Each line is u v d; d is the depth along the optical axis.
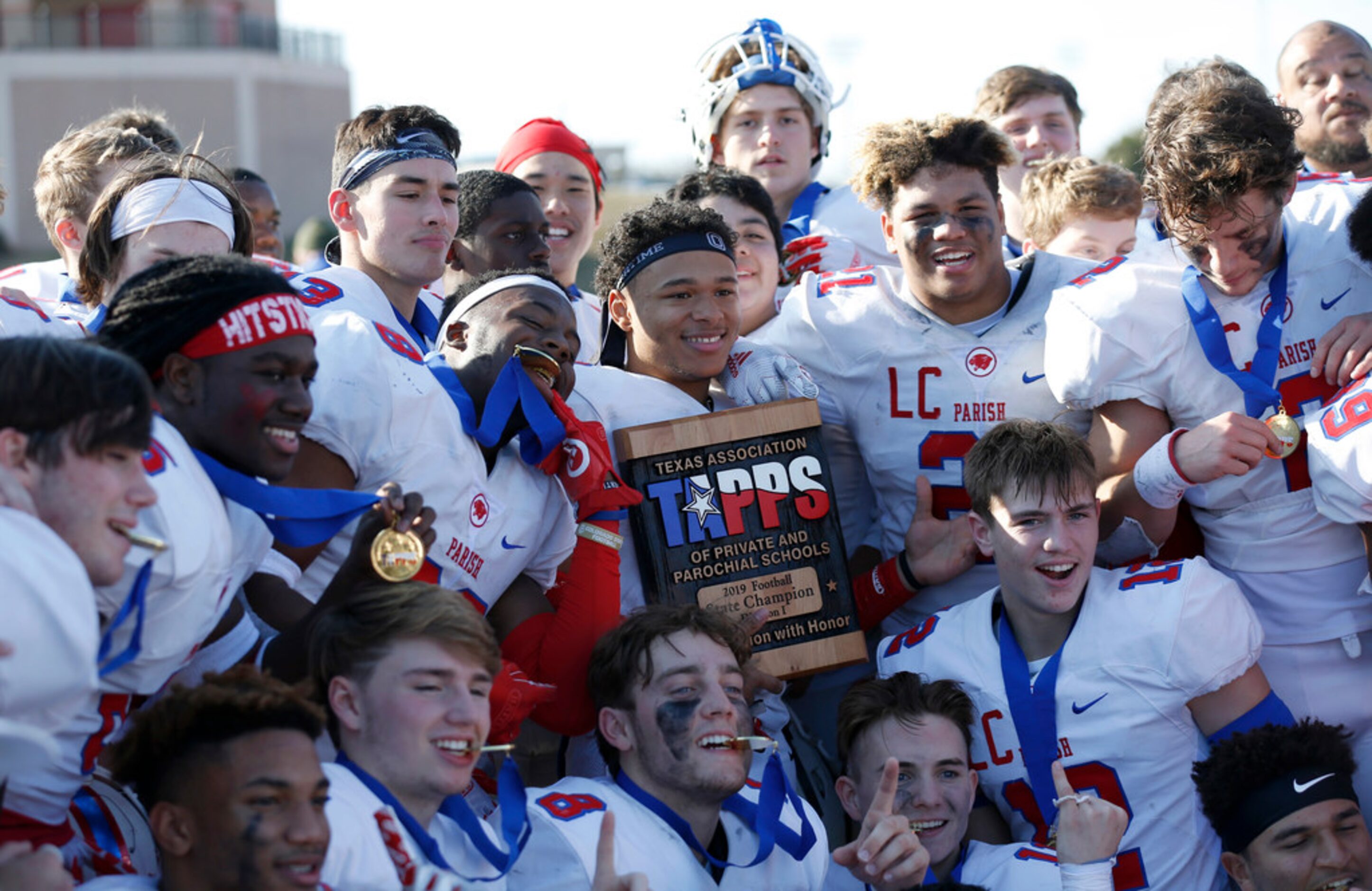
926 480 3.95
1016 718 3.50
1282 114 3.44
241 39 30.59
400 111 3.76
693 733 3.07
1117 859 3.43
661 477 3.69
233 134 30.05
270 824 2.28
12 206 28.12
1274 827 3.18
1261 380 3.57
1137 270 3.72
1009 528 3.51
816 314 4.18
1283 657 3.68
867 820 3.03
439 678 2.66
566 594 3.36
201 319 2.46
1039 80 6.18
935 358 4.04
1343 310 3.62
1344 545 3.63
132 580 2.26
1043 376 4.01
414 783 2.64
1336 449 3.44
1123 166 5.65
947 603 4.00
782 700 3.96
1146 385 3.66
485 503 3.14
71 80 29.36
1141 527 3.67
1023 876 3.26
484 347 3.22
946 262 3.92
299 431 2.81
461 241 4.24
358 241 3.73
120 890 2.35
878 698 3.43
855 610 3.75
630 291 3.89
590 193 5.14
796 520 3.74
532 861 2.91
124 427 2.12
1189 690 3.43
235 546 2.60
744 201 4.68
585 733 3.35
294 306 2.55
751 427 3.76
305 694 2.45
